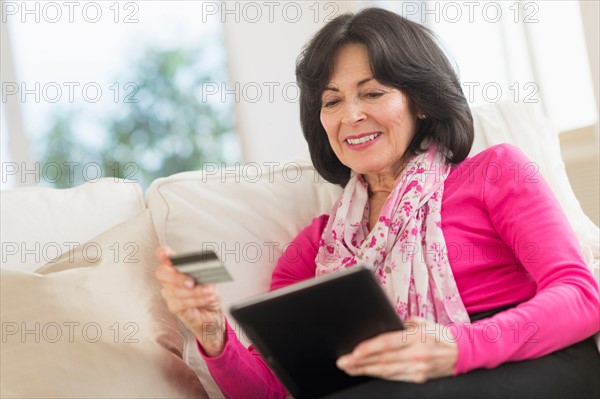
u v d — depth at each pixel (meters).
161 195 1.71
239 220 1.70
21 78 3.13
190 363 1.58
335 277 1.11
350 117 1.54
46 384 1.31
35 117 3.14
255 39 2.87
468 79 2.51
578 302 1.27
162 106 3.13
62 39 3.14
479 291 1.44
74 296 1.38
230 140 3.07
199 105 3.10
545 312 1.24
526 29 2.46
